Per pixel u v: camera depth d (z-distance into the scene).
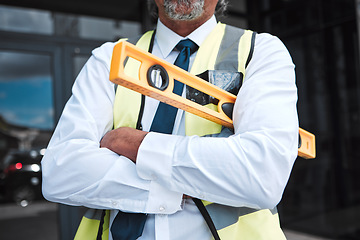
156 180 0.68
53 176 0.72
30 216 3.24
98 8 3.44
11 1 3.15
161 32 0.88
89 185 0.69
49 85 3.30
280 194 0.67
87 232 0.80
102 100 0.80
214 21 0.87
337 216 3.36
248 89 0.72
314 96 3.50
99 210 0.80
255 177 0.64
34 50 3.23
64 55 3.32
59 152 0.72
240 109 0.72
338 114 3.34
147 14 3.48
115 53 0.58
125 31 3.51
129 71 0.82
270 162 0.65
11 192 3.20
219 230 0.69
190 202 0.72
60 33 3.31
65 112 0.79
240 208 0.73
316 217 3.50
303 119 3.60
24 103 3.24
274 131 0.67
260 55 0.78
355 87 3.18
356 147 3.21
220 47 0.82
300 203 3.62
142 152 0.68
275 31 3.71
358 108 3.17
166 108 0.78
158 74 0.62
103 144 0.75
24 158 3.25
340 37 3.28
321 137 3.48
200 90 0.70
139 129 0.79
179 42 0.85
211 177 0.65
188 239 0.71
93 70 0.83
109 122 0.81
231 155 0.65
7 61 3.19
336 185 3.37
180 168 0.66
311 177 3.55
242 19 3.67
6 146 3.20
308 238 3.46
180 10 0.79
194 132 0.75
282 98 0.72
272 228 0.74
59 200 0.73
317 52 3.45
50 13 3.29
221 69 0.78
